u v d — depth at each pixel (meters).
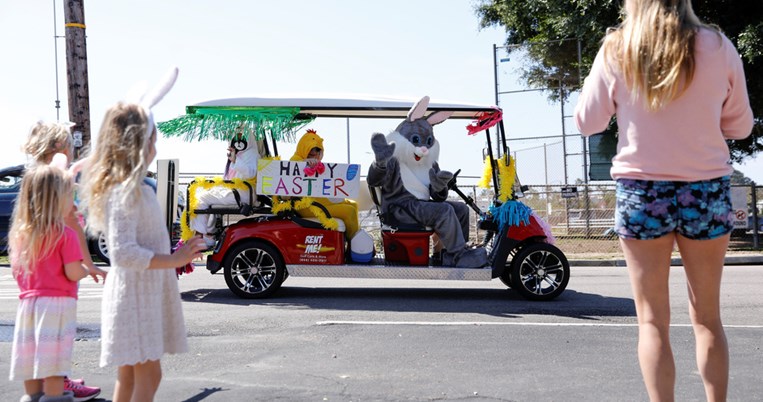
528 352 5.60
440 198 8.77
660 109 2.92
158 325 3.22
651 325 3.03
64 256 3.79
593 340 6.05
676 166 2.94
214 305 8.09
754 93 16.23
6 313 7.50
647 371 3.01
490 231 8.99
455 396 4.39
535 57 18.25
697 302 3.05
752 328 6.55
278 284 8.62
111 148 3.14
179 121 8.46
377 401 4.28
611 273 12.40
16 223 3.80
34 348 3.75
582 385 4.64
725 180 3.00
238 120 8.45
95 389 4.36
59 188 3.78
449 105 8.82
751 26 14.48
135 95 3.44
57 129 4.22
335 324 6.79
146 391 3.25
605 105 3.13
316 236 8.52
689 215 2.95
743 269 12.91
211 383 4.68
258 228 8.58
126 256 3.04
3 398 4.34
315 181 8.54
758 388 4.50
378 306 8.09
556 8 17.47
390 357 5.43
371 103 8.67
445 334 6.31
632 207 3.02
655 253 3.02
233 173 8.80
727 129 3.16
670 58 2.85
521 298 8.86
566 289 9.84
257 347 5.79
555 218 17.81
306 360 5.33
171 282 3.39
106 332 3.14
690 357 5.39
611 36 3.10
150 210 3.20
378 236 10.67
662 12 2.93
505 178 8.73
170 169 8.27
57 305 3.79
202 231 8.80
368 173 8.71
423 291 9.62
